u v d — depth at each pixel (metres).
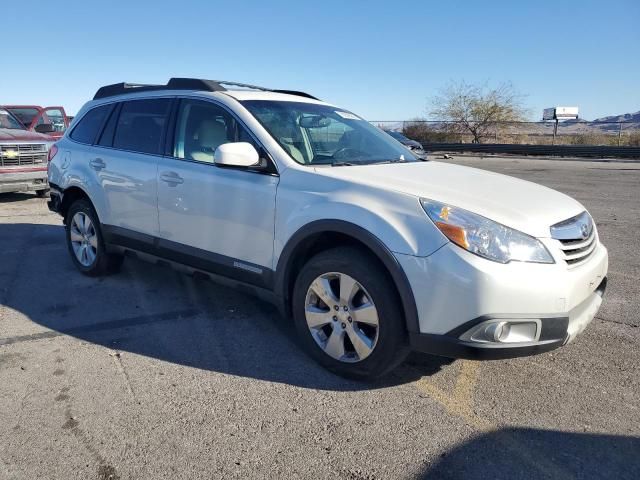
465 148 30.52
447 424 2.80
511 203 3.05
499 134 36.91
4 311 4.34
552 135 33.41
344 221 3.07
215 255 3.88
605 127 30.95
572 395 3.10
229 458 2.51
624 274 5.50
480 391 3.15
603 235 7.41
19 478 2.35
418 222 2.88
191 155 4.07
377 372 3.10
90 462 2.47
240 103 3.89
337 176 3.30
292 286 3.54
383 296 2.97
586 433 2.73
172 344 3.74
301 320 3.40
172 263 4.29
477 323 2.71
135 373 3.31
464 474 2.42
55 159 5.47
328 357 3.29
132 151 4.59
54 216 8.77
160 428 2.73
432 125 38.47
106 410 2.89
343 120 4.44
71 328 4.00
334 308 3.22
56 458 2.49
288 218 3.36
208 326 4.07
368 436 2.69
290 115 4.01
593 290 3.13
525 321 2.72
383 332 2.99
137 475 2.38
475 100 37.16
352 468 2.45
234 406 2.95
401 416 2.87
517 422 2.83
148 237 4.41
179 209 4.08
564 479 2.39
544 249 2.80
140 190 4.39
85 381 3.20
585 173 17.16
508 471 2.44
